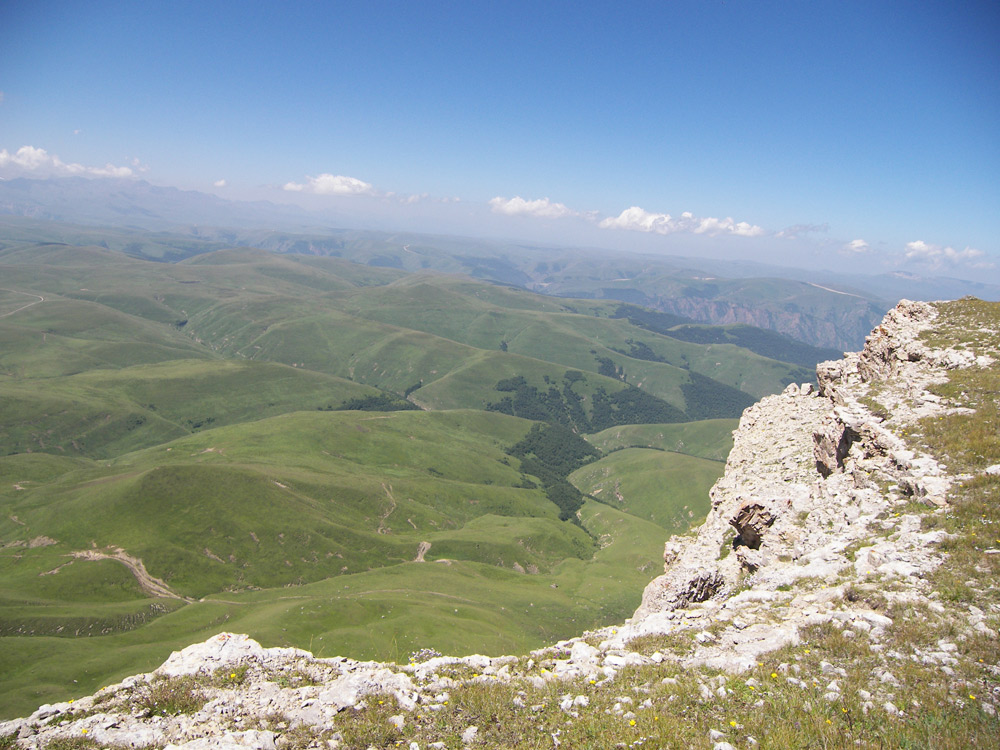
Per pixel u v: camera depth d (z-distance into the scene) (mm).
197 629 131750
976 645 16500
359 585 164750
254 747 14039
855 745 12773
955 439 30125
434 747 14766
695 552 43344
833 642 17641
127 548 182375
